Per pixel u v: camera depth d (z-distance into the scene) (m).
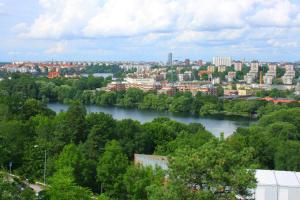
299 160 149.62
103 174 121.12
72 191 91.44
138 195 103.69
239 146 143.88
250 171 60.69
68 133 166.62
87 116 185.00
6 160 127.88
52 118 193.38
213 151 61.22
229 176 59.16
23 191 71.19
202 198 57.47
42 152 140.12
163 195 60.38
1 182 66.94
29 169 134.00
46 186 117.31
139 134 177.38
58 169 122.81
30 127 171.38
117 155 123.19
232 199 57.31
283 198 95.31
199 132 179.12
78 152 130.88
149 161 142.88
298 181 99.19
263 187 95.38
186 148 64.81
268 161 164.12
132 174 109.12
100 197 100.69
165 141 181.12
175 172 60.59
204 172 59.91
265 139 172.00
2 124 155.62
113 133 173.38
